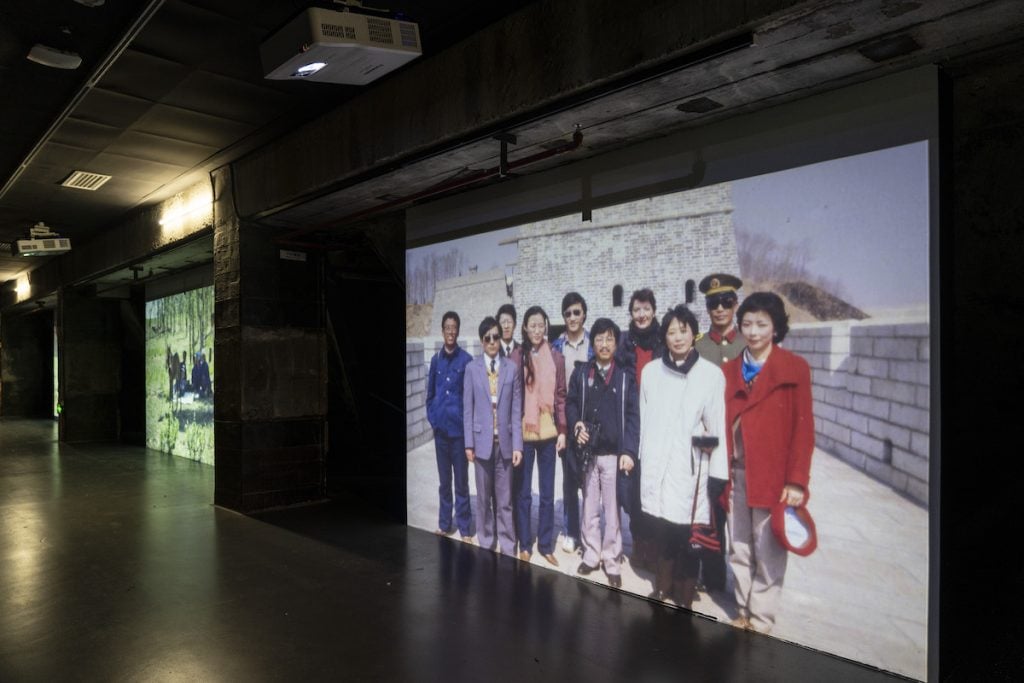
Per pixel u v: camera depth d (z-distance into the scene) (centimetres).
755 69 350
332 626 419
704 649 377
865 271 356
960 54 334
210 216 836
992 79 353
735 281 413
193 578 518
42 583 506
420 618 430
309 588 492
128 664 367
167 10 441
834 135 373
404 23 392
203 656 377
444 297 631
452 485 630
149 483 961
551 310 528
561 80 406
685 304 439
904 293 342
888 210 350
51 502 821
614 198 484
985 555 362
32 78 559
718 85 371
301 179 657
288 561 562
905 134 347
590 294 498
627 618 425
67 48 503
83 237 1274
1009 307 360
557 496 524
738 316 411
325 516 738
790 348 386
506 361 567
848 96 369
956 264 376
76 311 1478
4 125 667
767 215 399
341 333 1011
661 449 450
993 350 365
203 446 1163
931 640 330
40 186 877
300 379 811
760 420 398
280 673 356
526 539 552
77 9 451
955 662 346
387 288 1045
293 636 404
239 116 632
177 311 1261
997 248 362
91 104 597
